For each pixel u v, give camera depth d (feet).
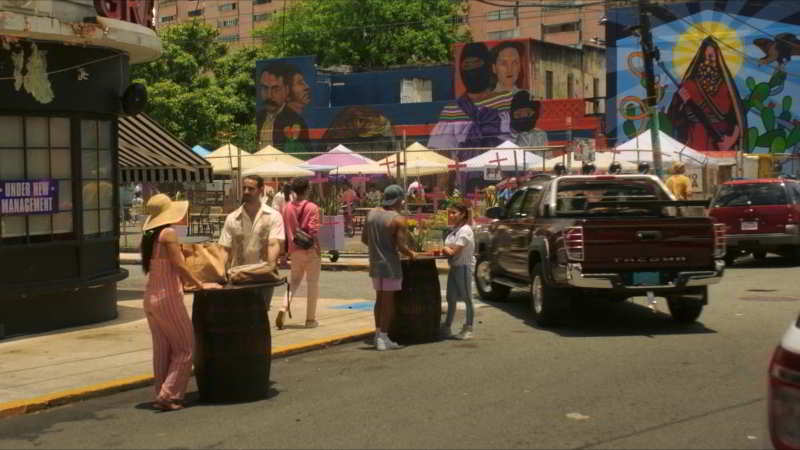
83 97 38.42
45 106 36.94
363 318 40.88
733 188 64.13
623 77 125.49
